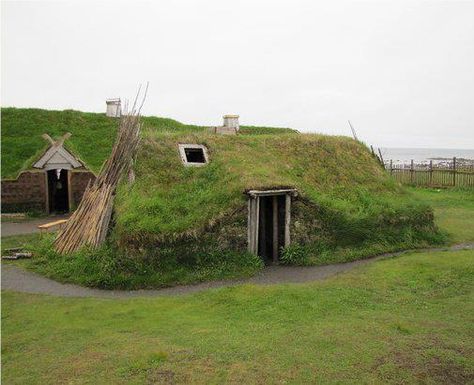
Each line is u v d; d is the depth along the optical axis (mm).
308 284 12422
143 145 17016
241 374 7250
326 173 19000
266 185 15180
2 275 13398
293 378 7141
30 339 8727
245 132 28172
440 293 11500
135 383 7016
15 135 25578
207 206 14695
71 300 11203
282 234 15930
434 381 7129
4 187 23438
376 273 13336
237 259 14203
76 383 7031
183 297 11375
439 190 33688
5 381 7090
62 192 26766
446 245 17781
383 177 20875
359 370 7406
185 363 7629
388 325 9289
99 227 14000
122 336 8836
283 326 9289
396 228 17641
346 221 16422
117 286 12398
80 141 26203
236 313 10133
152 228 13297
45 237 17047
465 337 8695
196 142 18234
